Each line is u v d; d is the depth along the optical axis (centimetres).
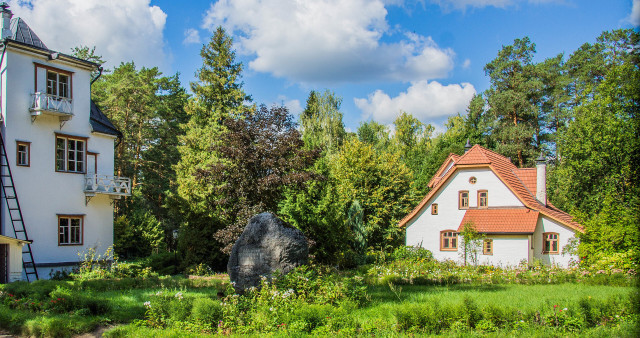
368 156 4906
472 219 3612
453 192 3831
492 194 3691
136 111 4747
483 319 1152
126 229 3719
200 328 1155
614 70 3353
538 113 5706
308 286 1460
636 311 1178
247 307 1286
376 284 2208
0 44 2520
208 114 4581
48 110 2625
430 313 1138
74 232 2814
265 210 2544
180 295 1292
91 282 2022
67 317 1295
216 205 2686
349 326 1108
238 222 2470
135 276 2600
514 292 1772
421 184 5562
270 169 2575
